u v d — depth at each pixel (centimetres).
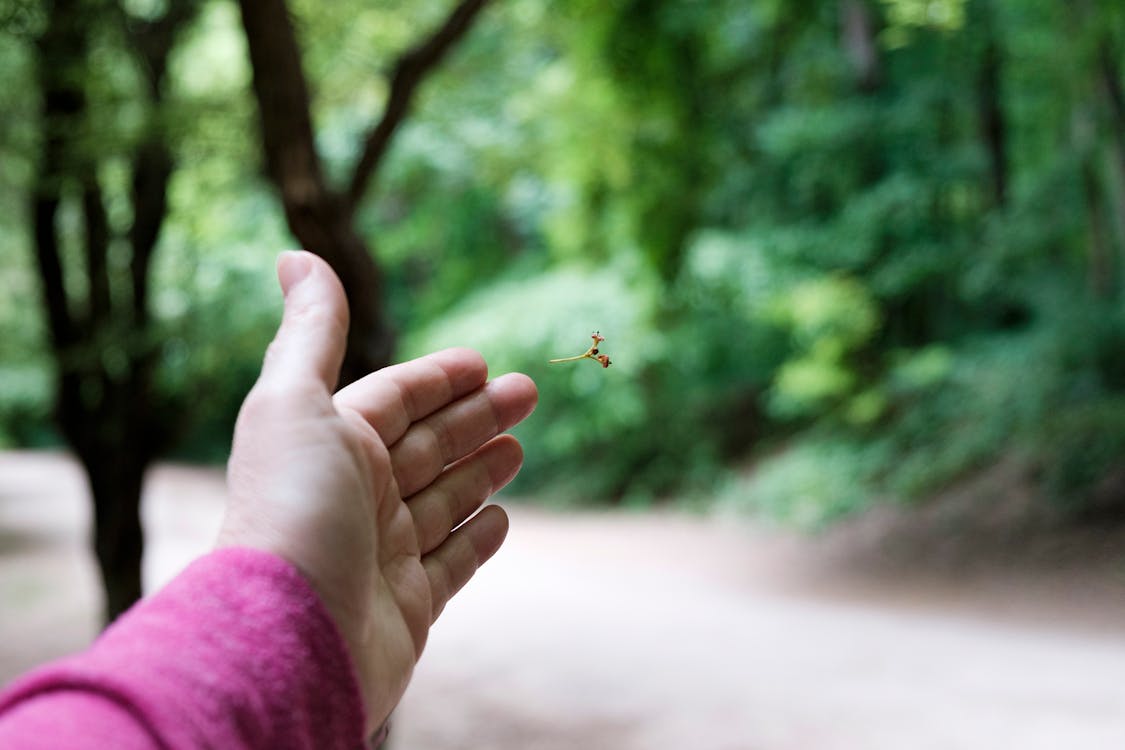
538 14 812
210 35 679
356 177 408
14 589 1046
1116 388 1210
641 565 1251
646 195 984
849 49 1452
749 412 1695
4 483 2092
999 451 1255
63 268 566
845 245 1412
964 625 880
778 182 1526
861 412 1420
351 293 370
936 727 580
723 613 962
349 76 616
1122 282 1305
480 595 1066
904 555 1130
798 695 664
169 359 601
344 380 375
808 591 1064
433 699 678
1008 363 1333
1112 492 1078
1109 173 1275
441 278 1825
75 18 498
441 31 402
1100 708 600
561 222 1367
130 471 571
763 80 1450
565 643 838
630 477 1694
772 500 1409
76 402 566
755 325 1578
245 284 738
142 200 565
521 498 1789
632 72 816
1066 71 1221
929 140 1442
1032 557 1032
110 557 570
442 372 113
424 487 110
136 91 563
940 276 1412
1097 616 876
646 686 699
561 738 591
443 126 760
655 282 1338
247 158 554
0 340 858
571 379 1535
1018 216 1326
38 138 530
